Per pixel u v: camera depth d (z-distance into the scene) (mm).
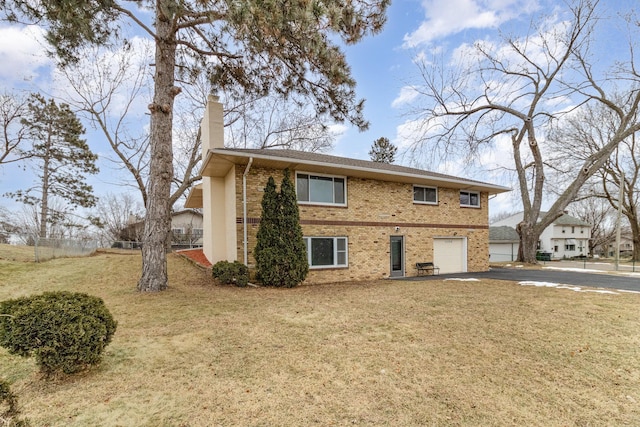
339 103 10242
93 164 25234
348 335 5184
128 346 4633
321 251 11945
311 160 10992
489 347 4711
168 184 8828
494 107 18141
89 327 3711
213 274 10023
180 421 2914
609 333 5289
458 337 5105
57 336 3514
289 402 3258
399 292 8969
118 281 9664
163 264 8656
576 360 4305
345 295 8500
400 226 13836
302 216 11562
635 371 4016
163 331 5293
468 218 16031
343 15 7770
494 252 35406
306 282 11406
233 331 5328
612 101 19906
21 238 25219
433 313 6508
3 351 4418
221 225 12656
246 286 9859
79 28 7285
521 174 21359
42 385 3518
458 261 15719
